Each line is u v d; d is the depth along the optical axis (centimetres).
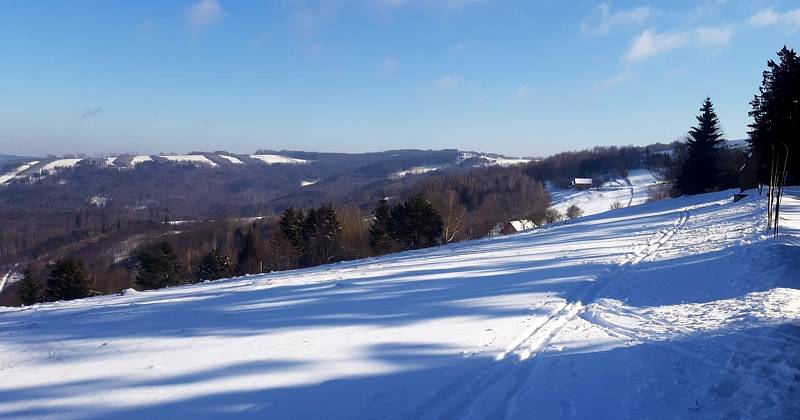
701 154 5103
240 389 585
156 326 993
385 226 5375
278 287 1606
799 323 704
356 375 619
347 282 1542
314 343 775
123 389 603
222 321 1005
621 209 5047
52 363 739
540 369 619
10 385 639
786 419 443
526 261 1791
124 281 5959
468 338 767
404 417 495
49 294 4456
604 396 527
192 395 572
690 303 923
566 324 843
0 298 6091
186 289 2006
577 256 1791
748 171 4488
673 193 6100
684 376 563
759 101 4319
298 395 560
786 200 2894
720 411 471
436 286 1340
